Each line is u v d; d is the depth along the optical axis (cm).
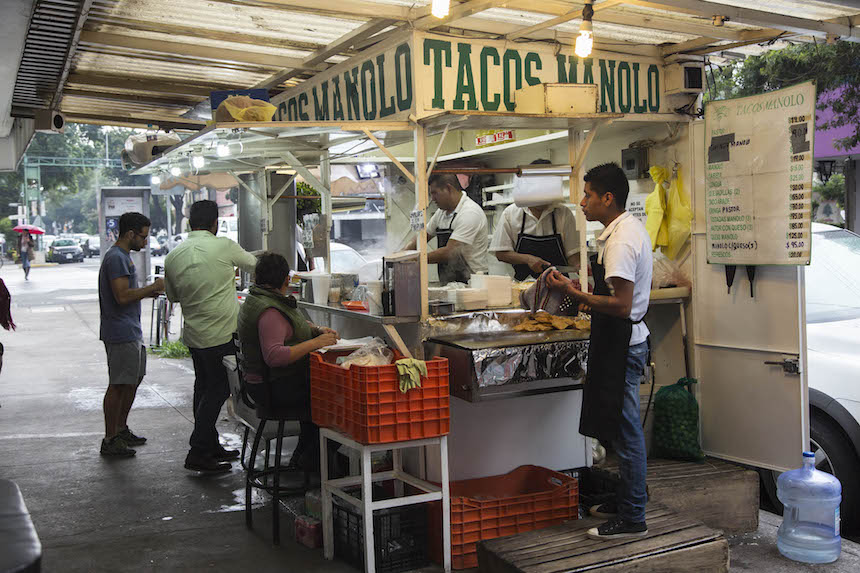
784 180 457
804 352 461
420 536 412
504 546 377
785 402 470
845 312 534
